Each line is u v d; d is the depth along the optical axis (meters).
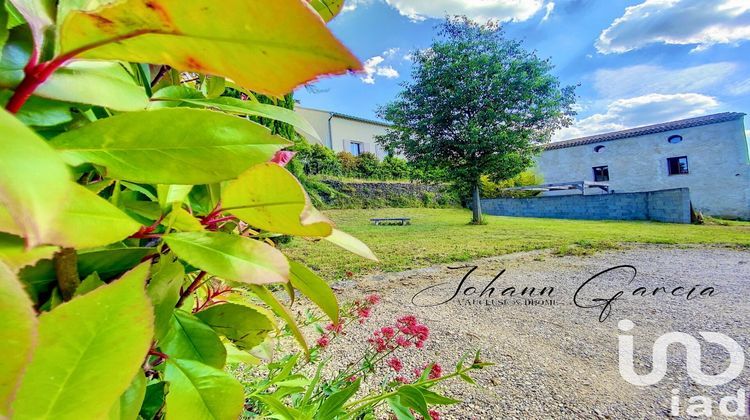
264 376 1.46
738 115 12.68
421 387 0.88
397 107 11.21
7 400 0.14
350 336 2.48
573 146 15.95
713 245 6.22
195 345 0.38
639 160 14.44
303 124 0.44
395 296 3.56
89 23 0.17
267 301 0.41
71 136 0.22
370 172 15.22
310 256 5.25
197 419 0.31
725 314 3.03
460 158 10.64
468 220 10.95
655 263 4.95
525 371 2.10
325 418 0.73
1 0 0.22
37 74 0.21
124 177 0.22
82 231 0.20
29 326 0.15
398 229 8.65
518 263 5.05
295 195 0.28
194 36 0.17
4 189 0.11
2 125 0.12
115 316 0.21
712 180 13.07
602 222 10.67
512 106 10.23
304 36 0.15
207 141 0.23
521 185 15.69
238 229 0.45
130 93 0.28
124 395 0.28
